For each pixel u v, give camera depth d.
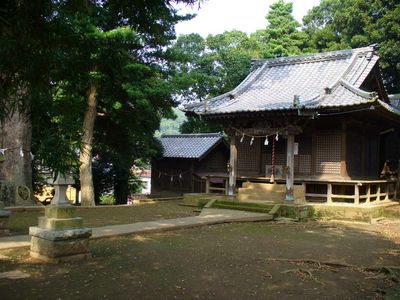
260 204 17.80
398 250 10.80
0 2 4.09
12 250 9.02
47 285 6.67
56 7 4.68
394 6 33.06
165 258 8.88
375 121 22.02
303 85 21.08
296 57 23.70
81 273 7.43
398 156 25.80
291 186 18.34
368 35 33.94
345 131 19.38
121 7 5.33
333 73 21.11
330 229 14.59
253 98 21.17
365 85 21.80
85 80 5.70
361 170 21.34
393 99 27.48
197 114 20.22
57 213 8.27
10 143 18.41
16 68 4.58
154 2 5.12
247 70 34.97
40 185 26.23
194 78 21.16
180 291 6.63
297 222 16.27
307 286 7.20
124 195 29.78
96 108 20.33
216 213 16.70
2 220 10.80
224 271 8.00
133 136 25.05
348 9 36.00
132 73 18.70
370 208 17.00
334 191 20.33
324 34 38.56
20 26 4.15
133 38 14.38
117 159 27.06
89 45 5.10
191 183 30.25
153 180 32.34
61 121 5.69
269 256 9.52
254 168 22.12
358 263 9.12
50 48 4.62
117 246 9.92
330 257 9.61
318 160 20.06
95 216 15.85
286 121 18.48
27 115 5.46
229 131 20.42
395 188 23.62
